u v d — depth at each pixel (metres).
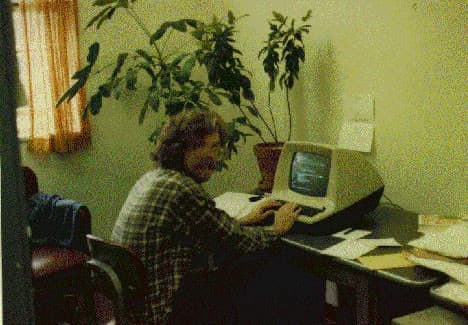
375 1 2.52
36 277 2.55
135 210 1.83
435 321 1.43
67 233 2.82
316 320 2.59
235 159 3.78
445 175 2.30
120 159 3.75
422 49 2.33
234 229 1.86
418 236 1.99
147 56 3.08
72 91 2.93
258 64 3.43
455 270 1.51
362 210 2.12
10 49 0.52
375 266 1.67
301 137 3.11
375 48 2.56
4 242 0.53
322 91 2.91
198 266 2.06
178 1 3.83
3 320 0.52
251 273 2.17
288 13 3.09
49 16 3.32
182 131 1.87
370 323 1.81
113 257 1.74
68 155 3.57
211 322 1.99
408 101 2.43
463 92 2.18
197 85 2.99
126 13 3.65
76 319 2.66
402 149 2.49
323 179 2.15
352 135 2.72
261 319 2.29
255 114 3.04
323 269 1.95
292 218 2.03
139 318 1.80
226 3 3.68
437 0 2.24
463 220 2.15
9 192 0.53
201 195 1.82
